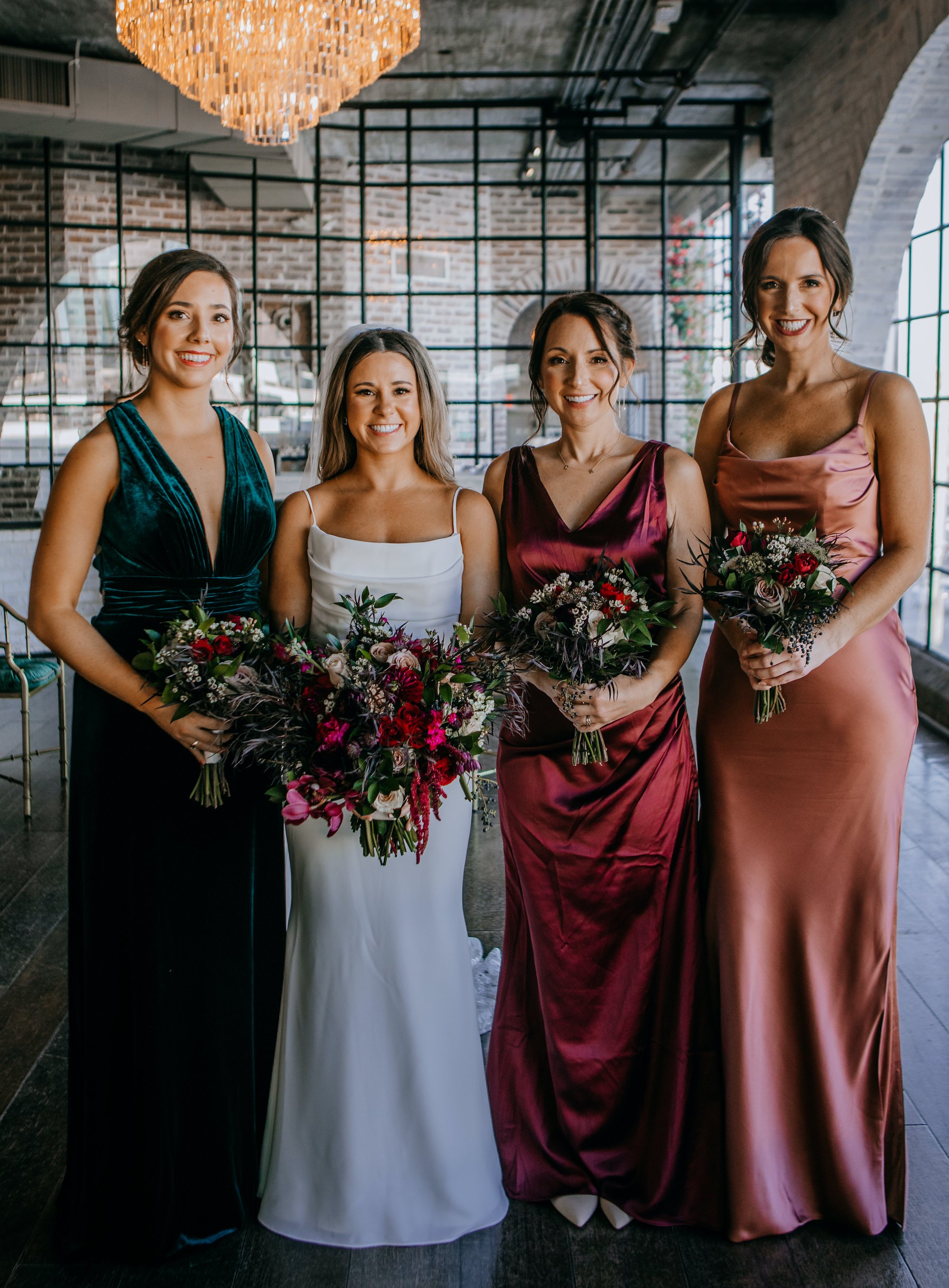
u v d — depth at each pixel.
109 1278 2.00
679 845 2.19
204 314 2.02
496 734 2.30
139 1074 2.01
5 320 8.41
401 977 2.04
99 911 1.99
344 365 2.13
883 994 2.11
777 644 1.91
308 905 2.07
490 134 9.04
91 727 2.01
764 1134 2.10
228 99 5.41
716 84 7.87
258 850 2.17
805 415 2.17
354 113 8.59
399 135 9.05
